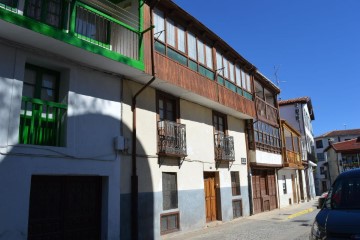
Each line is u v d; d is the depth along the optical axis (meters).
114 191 9.92
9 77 7.88
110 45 10.91
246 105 17.98
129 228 10.32
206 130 15.20
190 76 13.14
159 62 11.49
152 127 11.89
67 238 8.85
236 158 17.62
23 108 8.38
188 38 13.91
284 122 24.08
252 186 19.30
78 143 9.11
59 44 8.37
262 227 14.16
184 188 13.13
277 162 22.23
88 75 9.77
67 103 9.04
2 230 7.25
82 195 9.41
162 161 12.09
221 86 15.54
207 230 13.40
